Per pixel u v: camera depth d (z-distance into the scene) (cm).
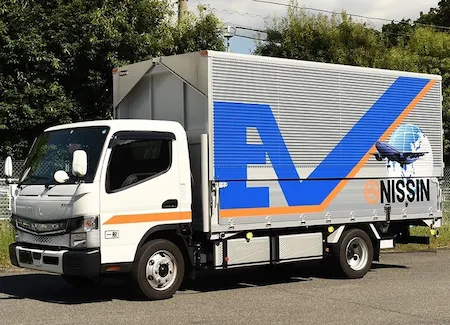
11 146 1727
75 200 880
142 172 929
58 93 1744
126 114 1146
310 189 1098
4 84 1717
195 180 1006
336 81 1148
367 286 1085
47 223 914
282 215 1058
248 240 1030
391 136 1225
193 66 1012
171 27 2008
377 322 807
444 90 2788
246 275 1228
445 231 1762
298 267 1327
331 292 1025
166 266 954
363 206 1173
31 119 1709
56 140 973
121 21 1784
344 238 1156
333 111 1140
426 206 1277
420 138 1273
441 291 1032
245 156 1020
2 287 1075
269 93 1056
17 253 955
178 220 959
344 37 2594
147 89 1107
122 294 1005
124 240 903
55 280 1147
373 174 1191
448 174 1934
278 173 1056
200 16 2119
